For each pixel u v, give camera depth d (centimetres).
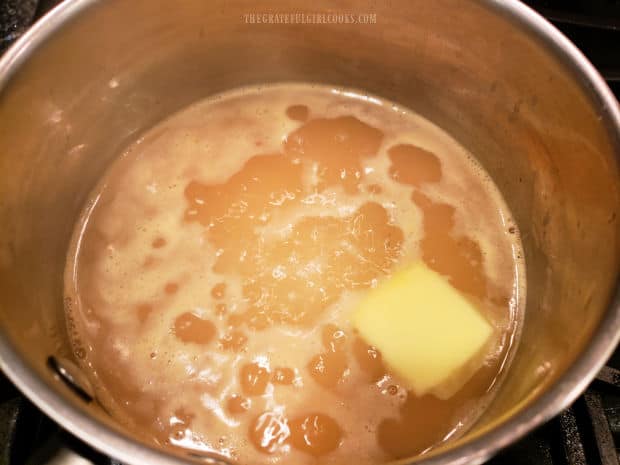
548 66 20
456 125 25
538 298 22
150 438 20
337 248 23
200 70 26
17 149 20
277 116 26
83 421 15
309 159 25
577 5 24
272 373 21
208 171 25
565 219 21
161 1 22
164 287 23
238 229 23
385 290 22
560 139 21
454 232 24
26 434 19
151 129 26
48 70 21
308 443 20
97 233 24
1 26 26
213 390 20
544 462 18
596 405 18
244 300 22
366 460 19
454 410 20
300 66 26
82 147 24
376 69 25
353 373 21
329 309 22
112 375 21
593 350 15
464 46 22
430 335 21
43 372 16
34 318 20
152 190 25
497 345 22
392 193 24
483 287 23
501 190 25
